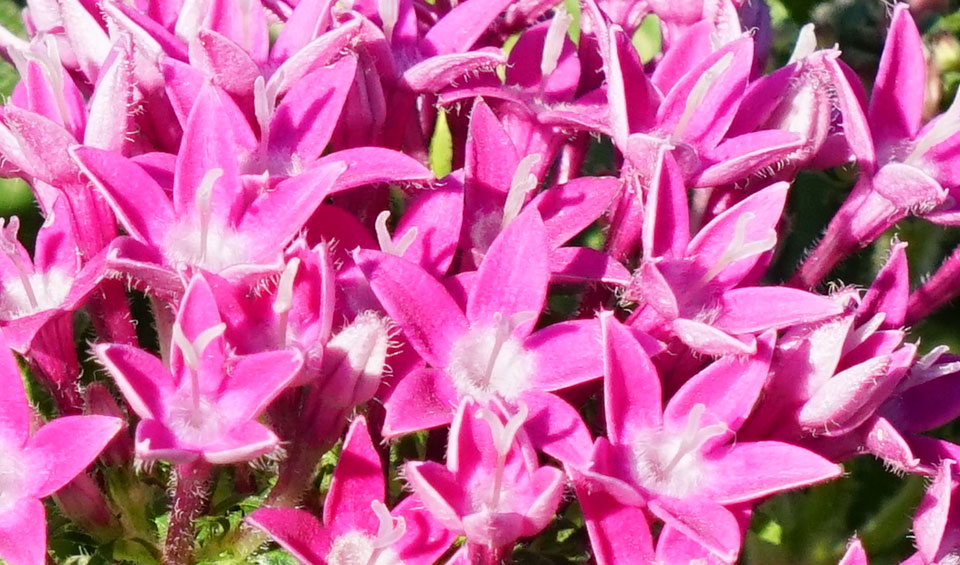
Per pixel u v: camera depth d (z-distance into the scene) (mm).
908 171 112
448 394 104
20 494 99
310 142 110
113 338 112
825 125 115
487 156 113
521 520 97
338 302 106
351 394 103
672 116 114
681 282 108
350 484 102
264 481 112
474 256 112
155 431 98
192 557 110
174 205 105
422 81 115
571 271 110
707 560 100
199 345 98
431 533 102
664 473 104
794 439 107
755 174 116
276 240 104
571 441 102
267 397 98
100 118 106
